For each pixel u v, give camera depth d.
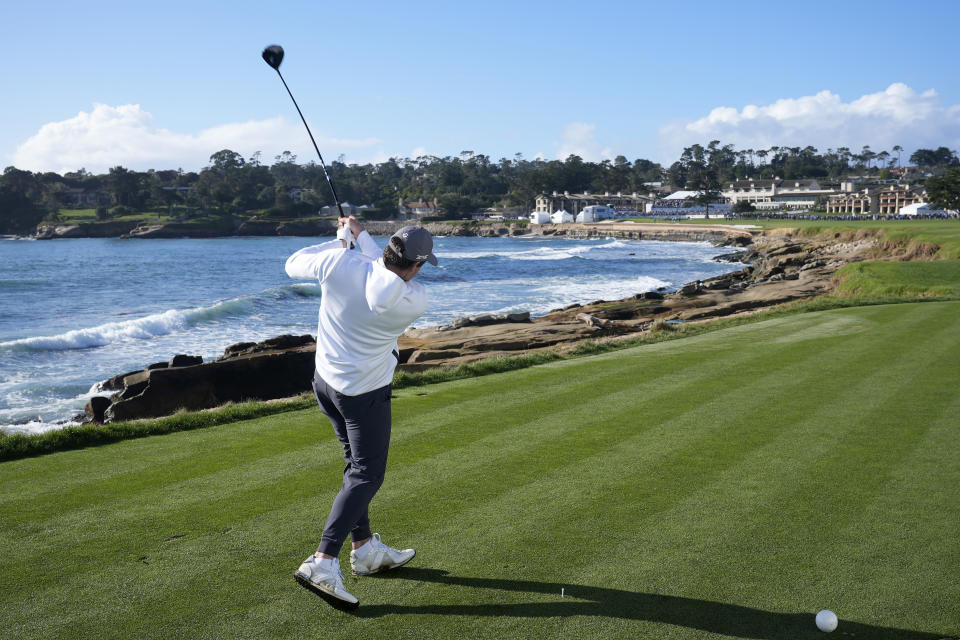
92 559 4.39
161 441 7.14
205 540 4.67
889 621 3.68
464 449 6.75
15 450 6.64
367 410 3.97
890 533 4.77
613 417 7.99
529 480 5.84
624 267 60.84
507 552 4.50
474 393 9.40
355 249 4.25
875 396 8.88
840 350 12.37
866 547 4.55
